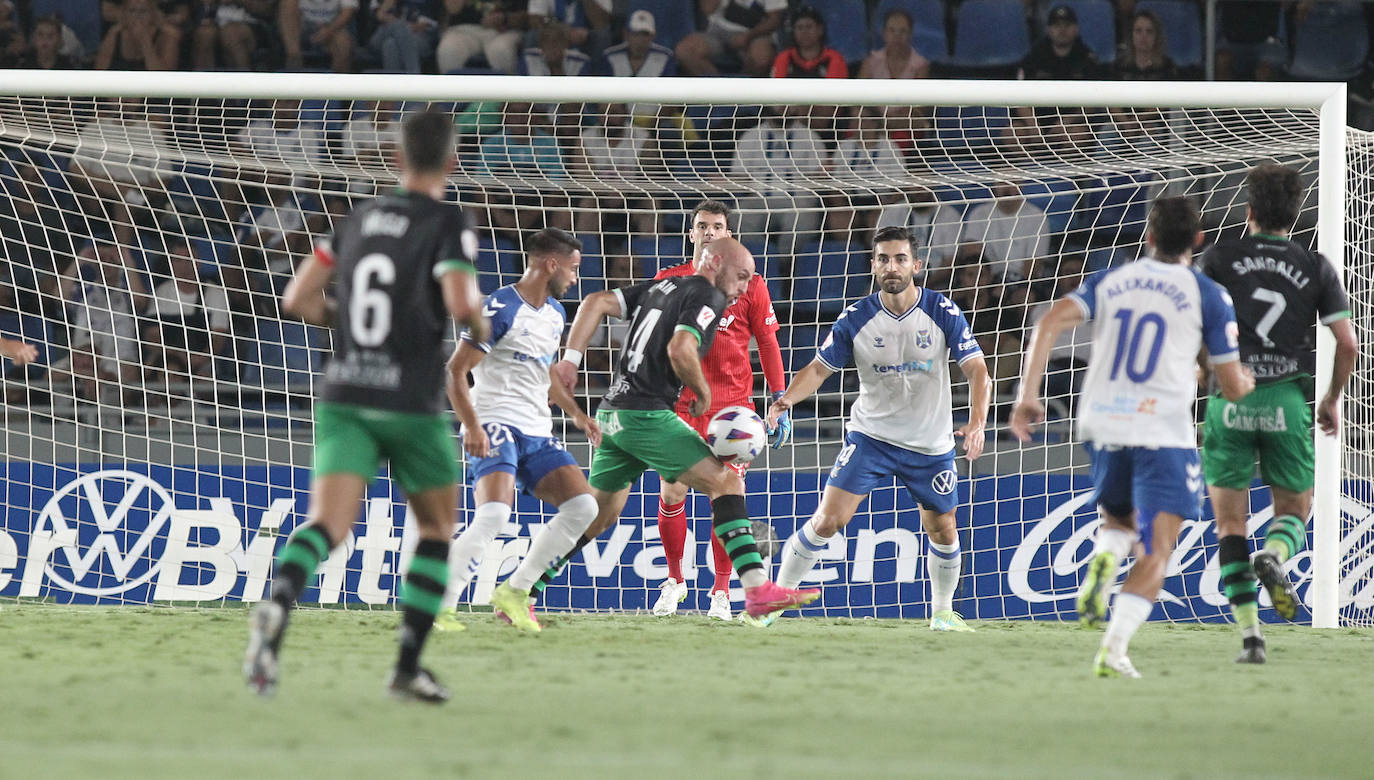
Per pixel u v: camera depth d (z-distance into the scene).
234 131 41.72
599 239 42.72
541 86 28.62
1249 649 19.98
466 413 20.53
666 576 30.89
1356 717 14.23
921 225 41.66
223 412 39.09
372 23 47.97
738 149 44.22
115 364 39.28
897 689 15.91
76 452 31.39
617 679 16.36
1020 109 42.62
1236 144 33.78
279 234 42.06
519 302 23.14
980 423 24.66
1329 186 28.30
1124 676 17.53
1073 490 30.80
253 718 12.25
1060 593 30.55
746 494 31.22
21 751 10.45
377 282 13.09
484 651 19.55
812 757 10.90
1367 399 29.77
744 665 18.36
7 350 22.72
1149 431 16.48
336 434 13.18
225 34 47.56
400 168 38.28
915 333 24.42
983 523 30.94
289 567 12.36
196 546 30.39
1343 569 29.66
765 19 48.66
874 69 48.88
